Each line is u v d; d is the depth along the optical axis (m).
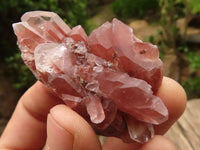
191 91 0.33
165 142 0.11
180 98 0.13
